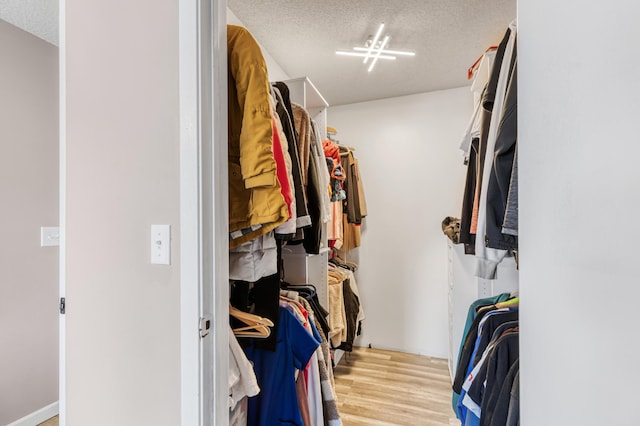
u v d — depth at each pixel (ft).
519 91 2.26
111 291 2.99
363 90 9.14
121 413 2.94
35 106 6.40
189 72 2.66
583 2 1.49
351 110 10.12
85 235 3.10
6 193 5.95
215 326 2.77
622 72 1.23
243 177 3.17
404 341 9.53
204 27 2.71
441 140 9.29
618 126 1.26
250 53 3.28
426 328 9.35
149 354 2.84
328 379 4.96
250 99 3.19
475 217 3.99
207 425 2.70
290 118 4.43
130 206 2.92
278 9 5.57
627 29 1.20
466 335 5.03
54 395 6.58
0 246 5.85
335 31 6.27
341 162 8.71
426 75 8.24
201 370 2.65
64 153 3.19
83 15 3.12
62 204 3.19
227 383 2.97
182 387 2.68
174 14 2.75
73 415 3.12
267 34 6.34
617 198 1.26
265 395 4.16
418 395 7.02
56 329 6.66
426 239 9.42
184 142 2.68
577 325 1.54
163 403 2.78
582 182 1.50
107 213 3.01
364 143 10.00
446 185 9.25
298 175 4.27
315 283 6.63
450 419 6.17
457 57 7.32
